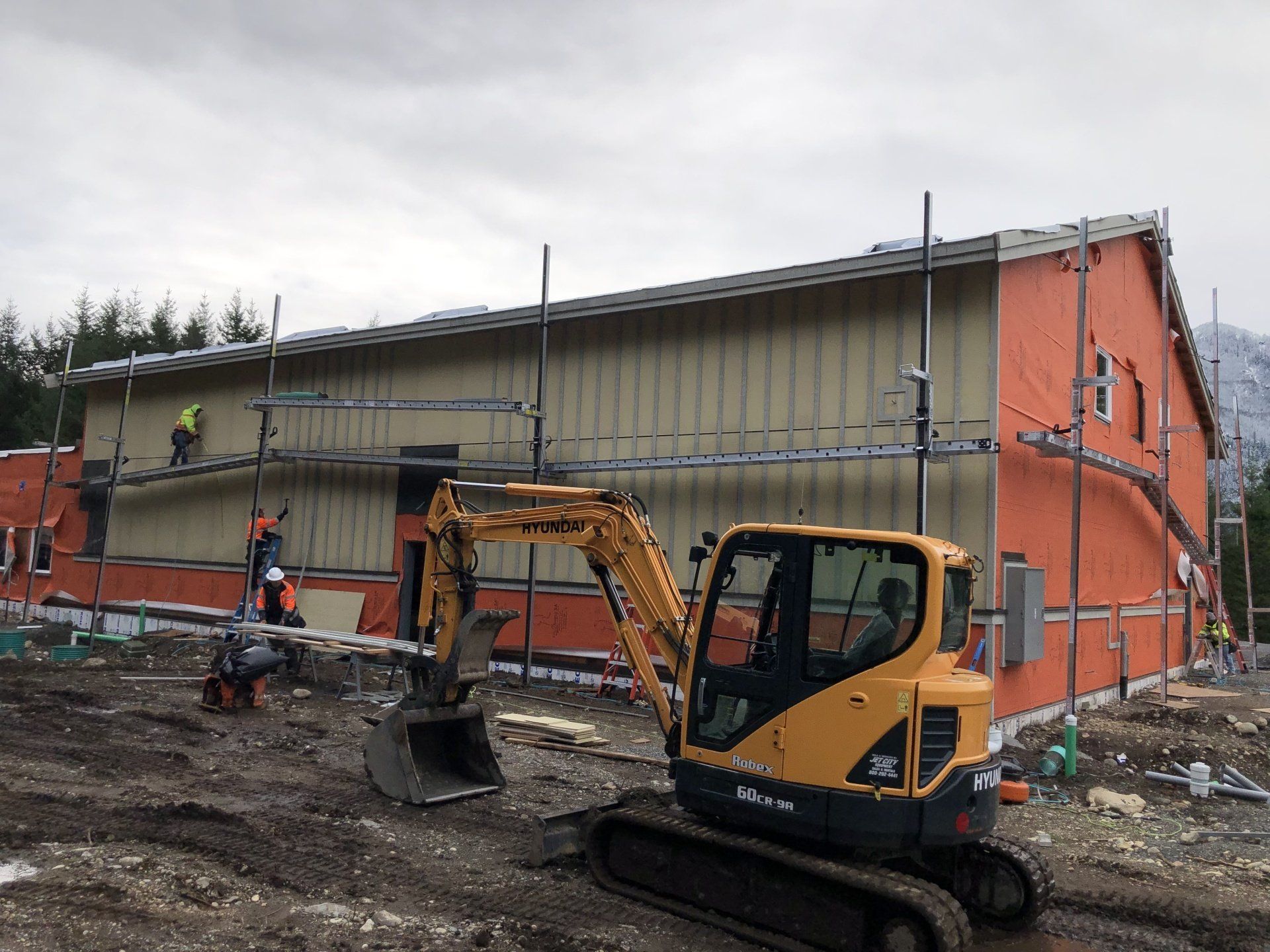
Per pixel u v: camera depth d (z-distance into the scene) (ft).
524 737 36.58
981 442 36.86
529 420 52.34
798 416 43.14
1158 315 61.46
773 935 18.98
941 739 18.76
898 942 17.71
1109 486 52.75
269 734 35.73
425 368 57.31
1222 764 38.17
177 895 19.63
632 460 46.44
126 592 71.72
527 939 18.40
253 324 175.63
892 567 19.22
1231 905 22.30
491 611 27.91
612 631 48.47
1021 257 38.78
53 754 31.58
